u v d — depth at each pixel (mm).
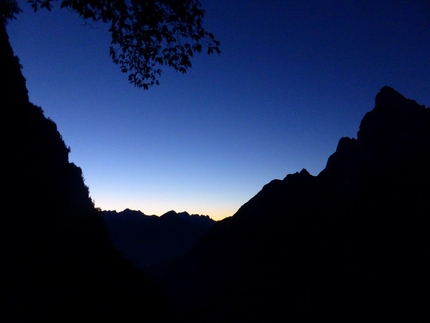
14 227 11414
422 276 33969
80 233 16266
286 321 36594
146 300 17922
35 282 10242
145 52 8969
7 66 15594
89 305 11953
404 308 31031
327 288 38969
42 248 12148
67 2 7750
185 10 8320
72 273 12742
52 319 9039
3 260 9844
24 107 16281
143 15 8227
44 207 13992
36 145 15875
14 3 16109
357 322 32469
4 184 12180
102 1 7902
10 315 7887
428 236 39031
